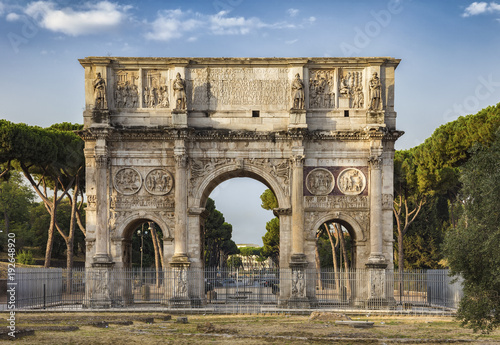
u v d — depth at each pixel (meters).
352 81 57.94
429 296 59.53
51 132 72.88
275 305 56.84
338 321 43.16
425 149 74.94
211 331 38.56
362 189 56.81
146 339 34.78
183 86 56.53
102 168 55.78
